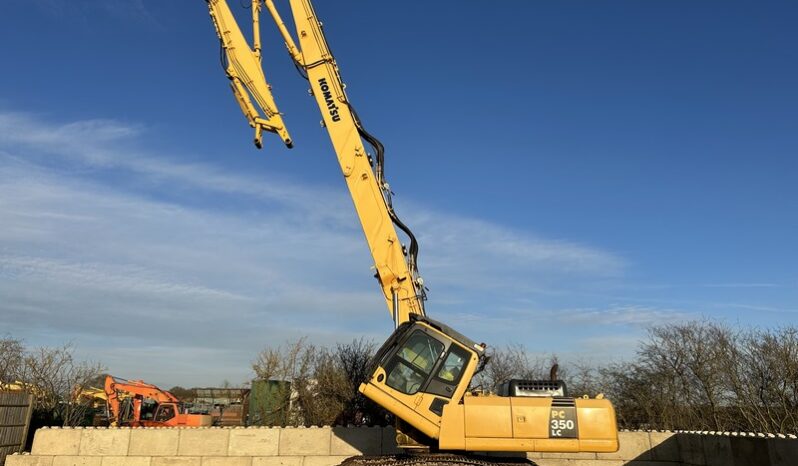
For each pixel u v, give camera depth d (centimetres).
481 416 943
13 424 1394
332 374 1927
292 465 1397
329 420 1847
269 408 1906
